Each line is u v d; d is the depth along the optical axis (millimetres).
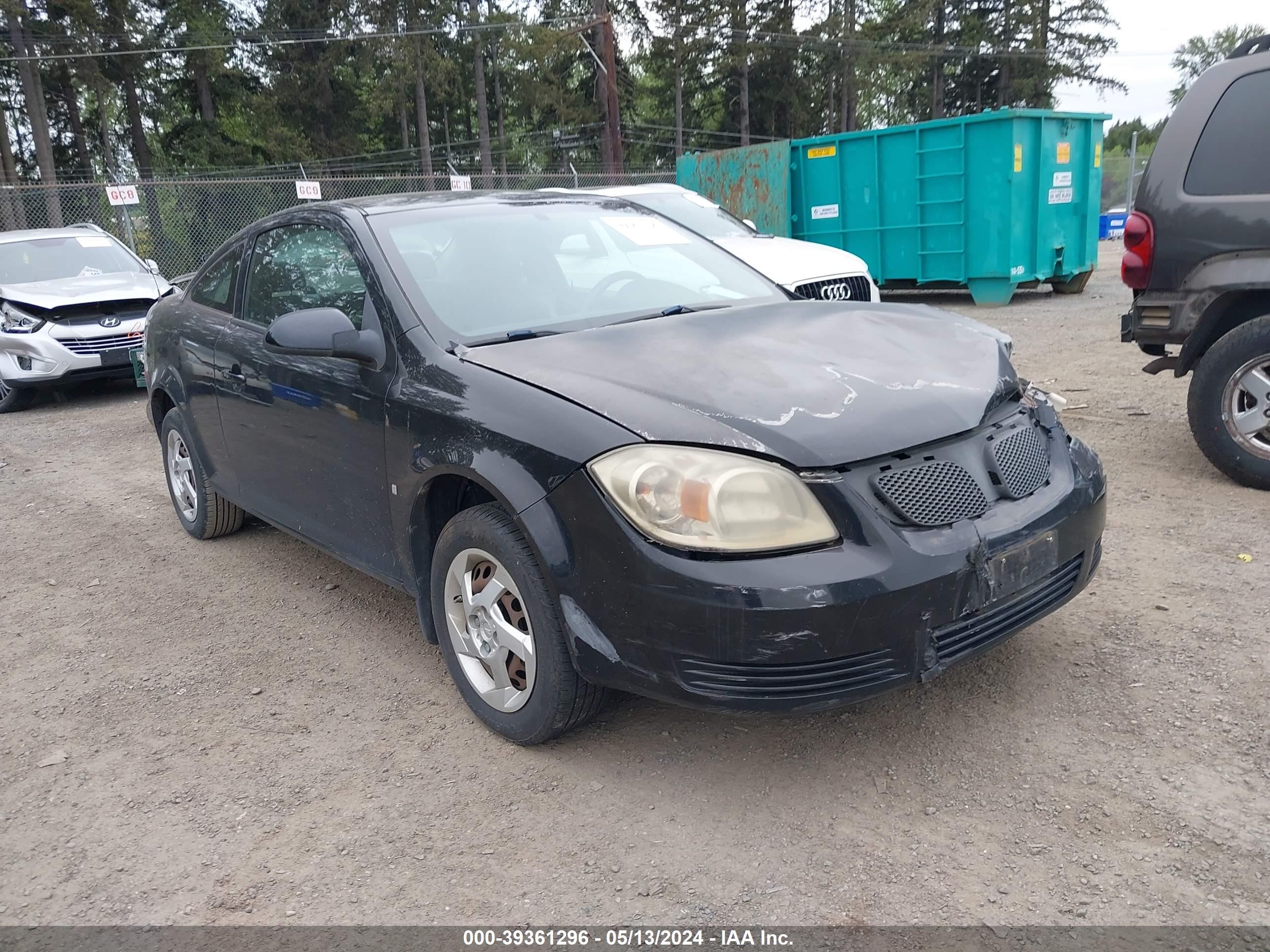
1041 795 2625
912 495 2494
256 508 4363
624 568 2477
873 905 2270
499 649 2975
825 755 2883
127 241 16453
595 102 52875
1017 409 2959
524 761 2965
